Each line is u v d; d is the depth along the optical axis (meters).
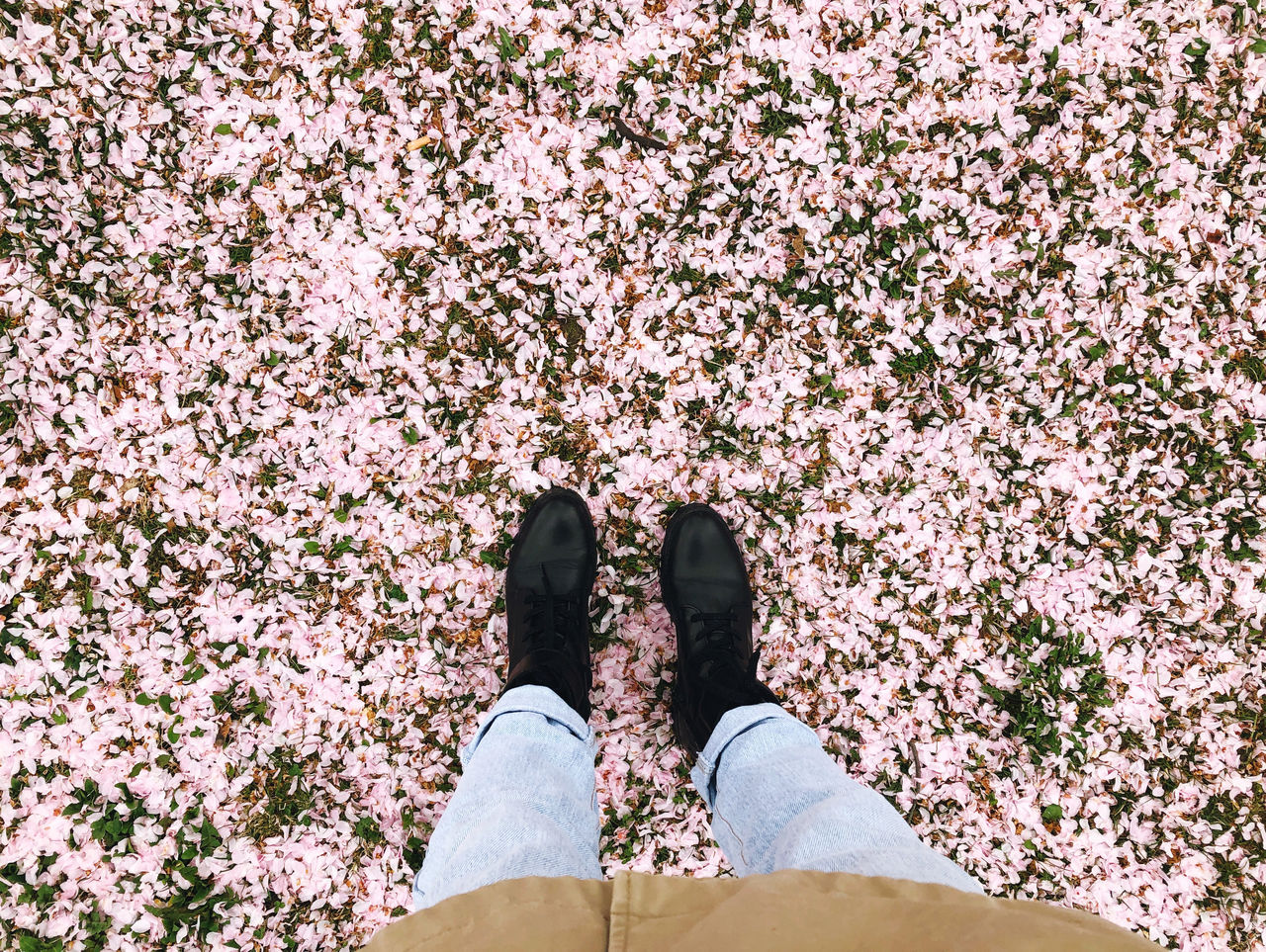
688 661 1.52
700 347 1.66
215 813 1.55
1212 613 1.66
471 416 1.63
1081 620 1.66
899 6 1.66
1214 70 1.67
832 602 1.66
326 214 1.62
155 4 1.57
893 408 1.67
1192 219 1.67
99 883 1.51
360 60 1.61
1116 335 1.67
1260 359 1.66
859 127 1.67
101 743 1.54
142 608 1.56
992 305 1.67
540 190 1.64
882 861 0.83
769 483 1.67
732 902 0.61
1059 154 1.67
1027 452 1.68
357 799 1.58
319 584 1.60
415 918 0.63
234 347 1.60
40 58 1.56
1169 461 1.67
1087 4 1.67
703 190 1.66
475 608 1.62
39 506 1.55
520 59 1.62
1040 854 1.62
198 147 1.60
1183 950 1.59
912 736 1.64
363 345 1.61
